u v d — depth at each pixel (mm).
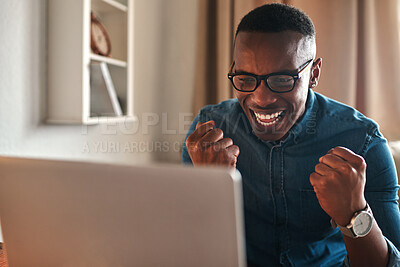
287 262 959
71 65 1465
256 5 2104
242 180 1025
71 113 1472
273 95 822
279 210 980
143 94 2156
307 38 827
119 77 1777
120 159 1988
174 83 2396
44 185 540
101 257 523
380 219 827
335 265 944
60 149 1563
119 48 1774
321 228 959
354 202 682
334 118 968
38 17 1424
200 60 2240
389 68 1970
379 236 719
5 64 1281
